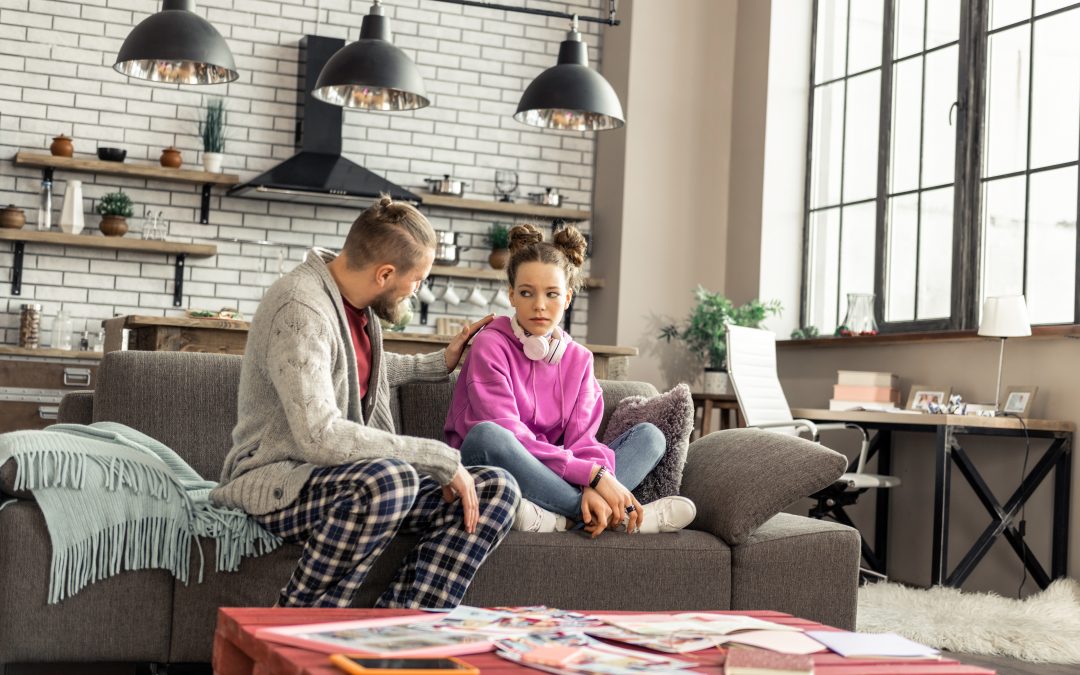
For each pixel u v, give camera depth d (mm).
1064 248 4730
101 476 2160
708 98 6793
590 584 2393
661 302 6672
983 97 5230
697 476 2688
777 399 5191
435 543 2178
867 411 4773
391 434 2164
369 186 6242
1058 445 4371
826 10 6414
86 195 6223
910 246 5621
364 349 2455
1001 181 5098
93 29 6246
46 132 6164
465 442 2469
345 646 1364
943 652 3393
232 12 6473
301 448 2119
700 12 6801
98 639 2152
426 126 6828
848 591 2584
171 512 2189
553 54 7070
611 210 6809
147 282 6281
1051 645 3412
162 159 6184
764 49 6500
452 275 6703
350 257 2340
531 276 2631
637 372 6617
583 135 7117
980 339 4898
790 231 6438
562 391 2654
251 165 6473
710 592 2477
